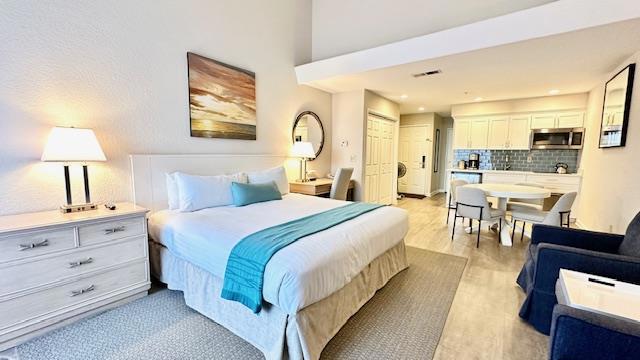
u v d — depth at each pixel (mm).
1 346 1625
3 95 1916
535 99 5273
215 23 3193
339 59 3785
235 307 1780
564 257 1729
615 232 3104
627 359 977
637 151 2693
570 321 1074
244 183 3027
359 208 2688
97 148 2111
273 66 3957
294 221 2184
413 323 1954
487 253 3322
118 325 1885
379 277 2369
